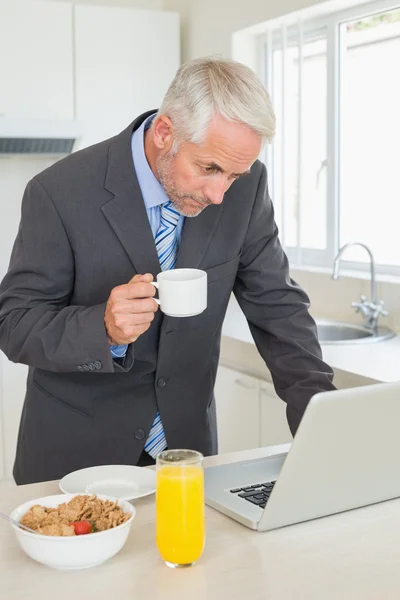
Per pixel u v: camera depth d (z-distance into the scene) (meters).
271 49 3.36
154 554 1.19
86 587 1.09
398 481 1.39
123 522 1.18
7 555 1.19
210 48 3.59
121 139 1.66
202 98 1.37
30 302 1.62
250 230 1.79
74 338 1.47
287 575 1.12
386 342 2.77
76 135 3.33
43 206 1.63
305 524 1.30
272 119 1.40
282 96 3.34
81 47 3.41
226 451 3.06
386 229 3.17
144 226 1.64
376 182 3.19
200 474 1.15
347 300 3.12
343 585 1.09
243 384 2.88
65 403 1.73
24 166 3.67
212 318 1.76
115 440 1.73
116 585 1.10
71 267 1.66
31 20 3.30
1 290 1.68
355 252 3.33
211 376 1.85
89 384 1.71
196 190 1.45
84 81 3.44
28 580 1.11
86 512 1.22
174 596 1.06
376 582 1.10
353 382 2.33
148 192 1.64
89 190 1.63
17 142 3.24
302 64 3.22
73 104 3.44
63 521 1.19
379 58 3.11
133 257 1.65
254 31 3.40
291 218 3.55
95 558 1.13
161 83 3.61
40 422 1.75
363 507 1.37
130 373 1.71
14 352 1.58
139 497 1.36
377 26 3.10
